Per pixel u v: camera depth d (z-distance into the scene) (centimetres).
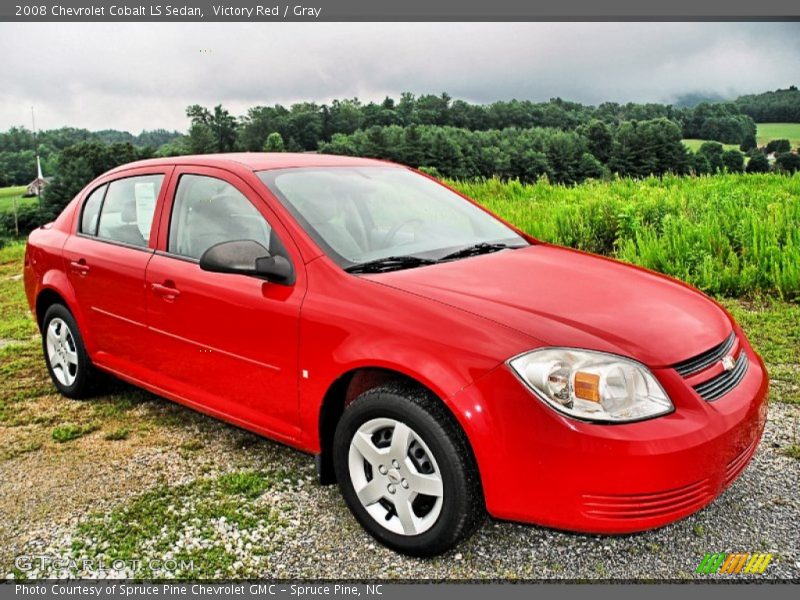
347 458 301
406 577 278
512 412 252
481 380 257
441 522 270
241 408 354
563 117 17325
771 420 407
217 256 316
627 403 250
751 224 786
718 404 267
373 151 12600
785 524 305
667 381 259
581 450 242
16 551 304
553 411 248
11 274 1352
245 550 299
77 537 313
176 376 389
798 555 285
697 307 316
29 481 369
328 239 330
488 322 270
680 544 295
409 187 416
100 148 12269
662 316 291
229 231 360
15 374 559
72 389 482
